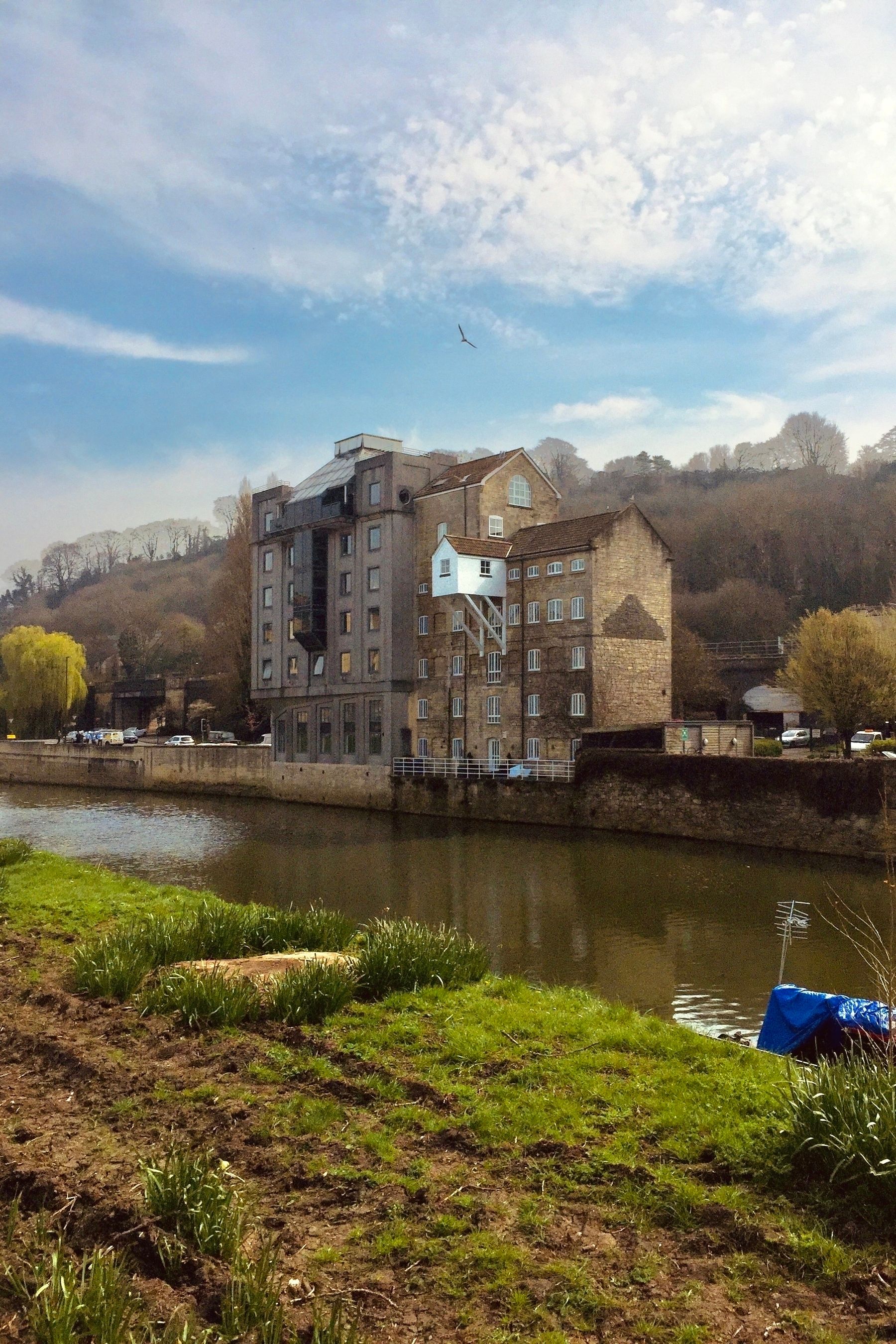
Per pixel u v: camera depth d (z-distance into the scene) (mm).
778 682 63812
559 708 53781
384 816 56594
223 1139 8414
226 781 76062
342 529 67125
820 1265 6465
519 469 61562
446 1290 6242
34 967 14836
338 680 66750
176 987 12258
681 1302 6133
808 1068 9359
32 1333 5832
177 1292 6324
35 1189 7508
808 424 181625
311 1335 5824
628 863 36781
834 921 25953
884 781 35062
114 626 173500
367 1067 10031
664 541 55844
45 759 94312
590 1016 12156
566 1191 7422
